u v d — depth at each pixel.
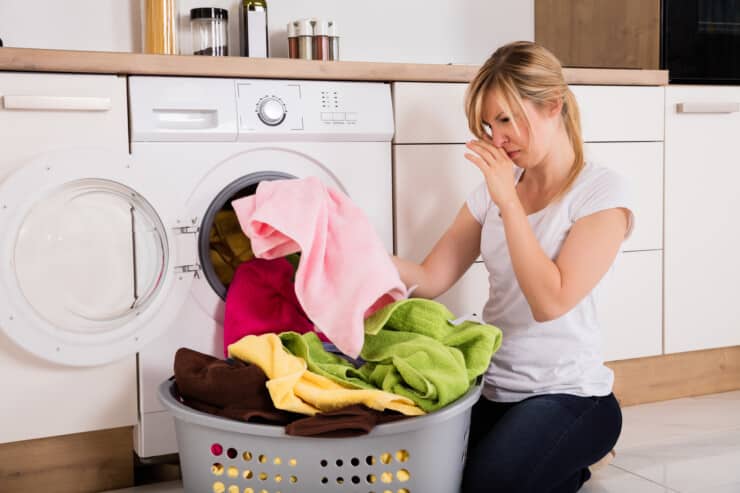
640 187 2.41
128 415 1.88
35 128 1.77
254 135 1.97
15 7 2.22
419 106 2.16
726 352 2.62
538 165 1.71
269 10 2.50
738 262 2.57
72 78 1.79
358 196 2.12
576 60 2.80
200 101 1.91
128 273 1.86
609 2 2.65
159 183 1.87
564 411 1.62
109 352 1.82
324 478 1.42
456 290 2.21
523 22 2.90
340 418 1.36
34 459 1.84
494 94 1.59
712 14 2.51
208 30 2.29
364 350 1.61
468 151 2.22
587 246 1.58
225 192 1.96
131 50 2.35
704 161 2.50
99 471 1.90
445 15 2.76
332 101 2.06
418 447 1.43
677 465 1.95
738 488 1.80
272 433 1.37
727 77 2.54
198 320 1.95
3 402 1.77
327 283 1.62
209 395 1.47
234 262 2.09
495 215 1.77
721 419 2.33
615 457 2.02
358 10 2.63
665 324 2.48
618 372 2.46
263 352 1.50
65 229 1.79
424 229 2.19
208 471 1.45
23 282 1.76
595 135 2.34
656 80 2.40
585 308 1.68
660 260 2.45
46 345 1.76
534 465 1.55
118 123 1.84
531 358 1.69
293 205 1.67
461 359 1.52
